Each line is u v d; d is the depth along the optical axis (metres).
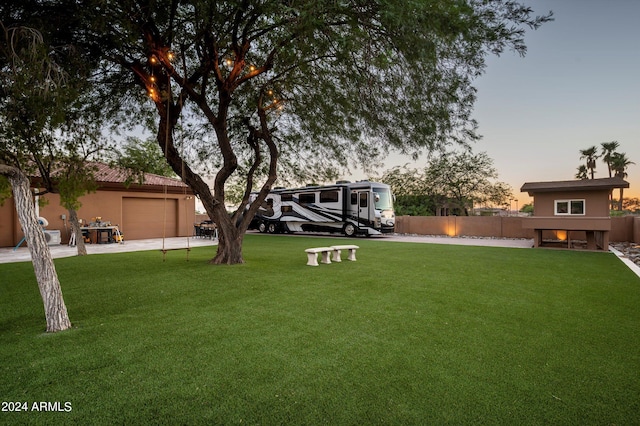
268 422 2.00
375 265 8.11
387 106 6.95
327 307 4.48
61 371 2.64
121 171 10.66
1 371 2.64
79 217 14.48
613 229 15.28
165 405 2.18
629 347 3.16
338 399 2.25
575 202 13.14
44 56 4.43
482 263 8.47
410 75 5.85
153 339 3.32
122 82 7.78
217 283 5.98
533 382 2.50
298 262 8.60
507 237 18.33
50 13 5.20
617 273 7.13
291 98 8.84
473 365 2.77
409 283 6.02
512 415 2.08
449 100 6.15
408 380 2.52
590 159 35.41
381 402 2.22
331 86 7.50
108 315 4.13
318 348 3.12
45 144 7.03
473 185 24.47
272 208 21.58
